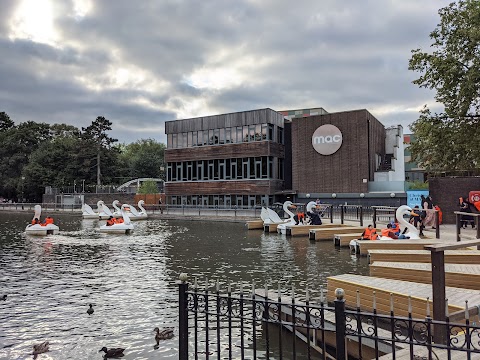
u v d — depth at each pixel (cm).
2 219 4559
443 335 539
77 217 4819
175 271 1493
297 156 4153
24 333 876
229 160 4631
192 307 546
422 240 1577
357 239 1902
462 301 707
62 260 1775
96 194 6072
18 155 7931
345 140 3922
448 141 2170
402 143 4747
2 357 755
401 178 4591
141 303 1083
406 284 832
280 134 4659
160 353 762
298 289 1165
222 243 2266
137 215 4259
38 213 3016
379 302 775
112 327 903
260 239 2430
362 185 3828
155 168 8400
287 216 3719
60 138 8575
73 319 959
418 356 509
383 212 3083
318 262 1609
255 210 3997
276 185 4466
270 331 831
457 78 2092
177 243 2298
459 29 2122
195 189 4831
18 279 1391
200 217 4106
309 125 4097
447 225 2327
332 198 3953
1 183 7825
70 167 7138
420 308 695
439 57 2183
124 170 7806
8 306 1067
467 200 2172
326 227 2541
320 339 724
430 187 2456
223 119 4666
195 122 4869
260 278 1332
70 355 760
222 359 715
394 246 1551
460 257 1166
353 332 464
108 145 7494
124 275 1439
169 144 5072
